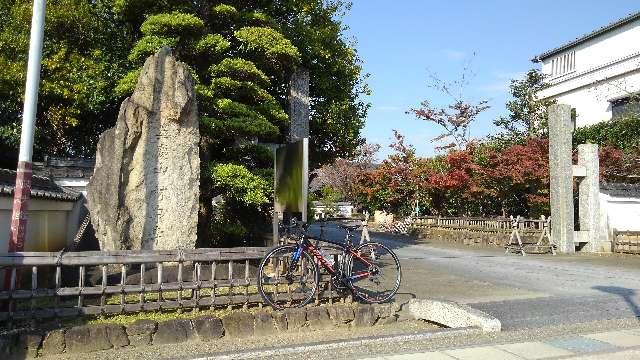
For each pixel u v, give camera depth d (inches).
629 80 1087.0
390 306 296.2
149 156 343.3
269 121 484.1
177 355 221.8
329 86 585.9
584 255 681.0
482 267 547.2
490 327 264.8
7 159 592.7
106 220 324.8
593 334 263.6
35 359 214.8
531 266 558.6
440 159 1060.5
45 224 413.7
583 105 1219.2
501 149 963.3
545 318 299.7
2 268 233.8
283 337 257.6
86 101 529.7
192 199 356.2
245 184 410.0
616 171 844.0
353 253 311.4
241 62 433.1
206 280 286.0
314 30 551.5
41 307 239.1
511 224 799.1
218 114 456.1
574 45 1289.4
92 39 544.4
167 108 349.4
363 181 1267.2
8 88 537.0
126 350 230.2
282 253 285.7
